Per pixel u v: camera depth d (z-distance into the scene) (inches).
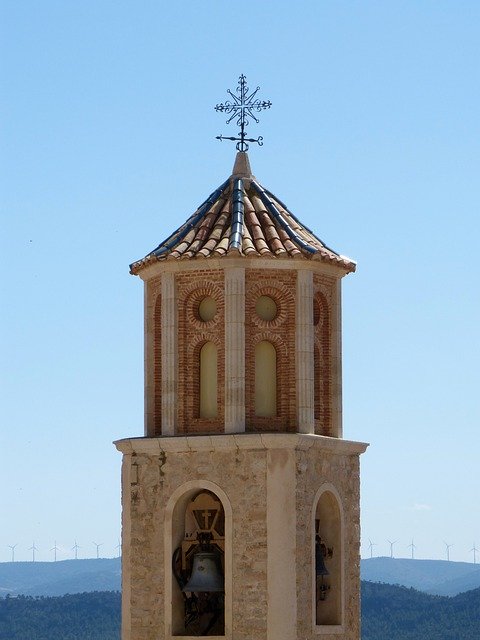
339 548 2018.9
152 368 2039.9
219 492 1945.1
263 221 2046.0
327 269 2023.9
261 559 1918.1
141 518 1988.2
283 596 1909.4
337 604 2011.6
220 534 1974.7
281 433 1927.9
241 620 1920.5
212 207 2084.2
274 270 1983.3
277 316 1987.0
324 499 2018.9
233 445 1935.3
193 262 1983.3
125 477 2005.4
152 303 2050.9
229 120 2137.1
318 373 2038.6
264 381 1987.0
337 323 2054.6
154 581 1974.7
